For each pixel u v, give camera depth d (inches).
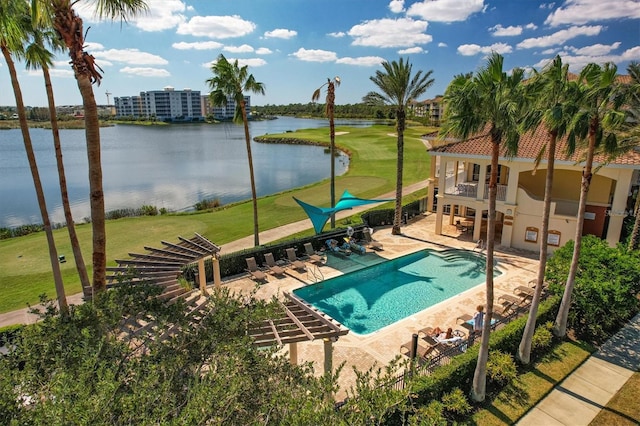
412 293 780.6
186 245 734.5
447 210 1334.9
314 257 920.3
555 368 545.6
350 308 721.6
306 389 255.0
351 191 1727.4
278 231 1162.0
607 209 893.2
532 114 457.1
